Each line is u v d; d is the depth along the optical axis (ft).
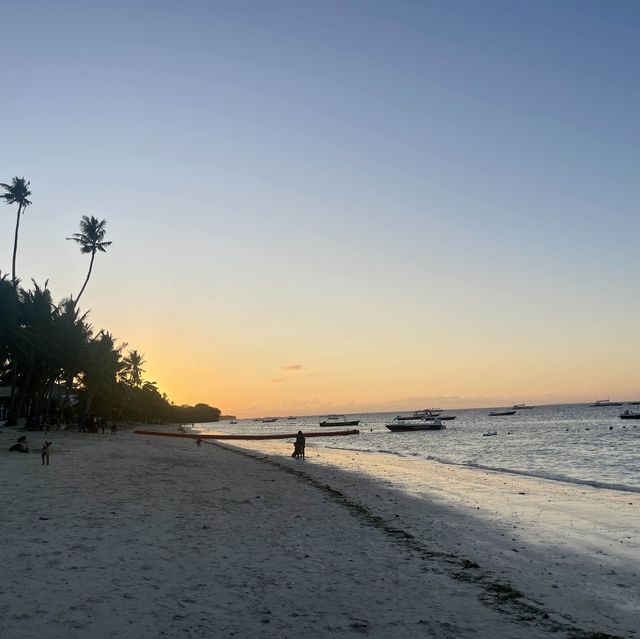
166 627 24.23
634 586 33.81
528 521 54.65
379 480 89.56
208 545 38.96
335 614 27.04
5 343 175.63
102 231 227.81
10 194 193.26
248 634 24.02
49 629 23.25
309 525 48.44
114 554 35.01
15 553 33.99
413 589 31.58
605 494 74.79
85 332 200.44
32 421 181.16
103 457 102.22
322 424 514.68
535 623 27.02
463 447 203.92
